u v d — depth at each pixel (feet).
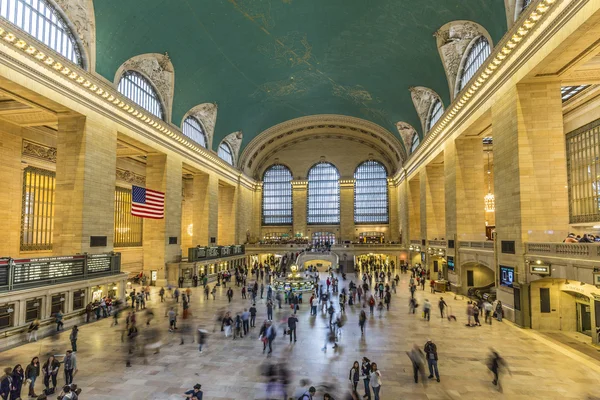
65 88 59.31
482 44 69.87
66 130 64.49
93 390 30.58
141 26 69.72
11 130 68.74
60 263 53.11
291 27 81.82
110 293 63.52
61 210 63.10
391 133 140.56
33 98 56.44
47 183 79.15
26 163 73.20
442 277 93.09
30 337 44.24
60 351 40.81
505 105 57.62
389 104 116.47
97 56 65.67
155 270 91.50
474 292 75.00
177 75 88.89
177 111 95.76
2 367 35.68
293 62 97.50
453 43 74.13
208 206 119.34
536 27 47.55
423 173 113.39
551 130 53.21
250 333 49.08
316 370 35.35
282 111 136.46
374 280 103.45
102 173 68.23
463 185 81.87
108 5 62.90
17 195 70.03
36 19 55.26
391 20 75.20
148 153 92.32
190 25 76.02
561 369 35.63
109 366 36.29
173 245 96.22
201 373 34.50
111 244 70.38
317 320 56.75
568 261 43.01
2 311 42.93
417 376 33.04
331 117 146.10
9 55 49.37
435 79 85.46
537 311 51.16
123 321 55.52
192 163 107.76
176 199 97.91
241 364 36.94
